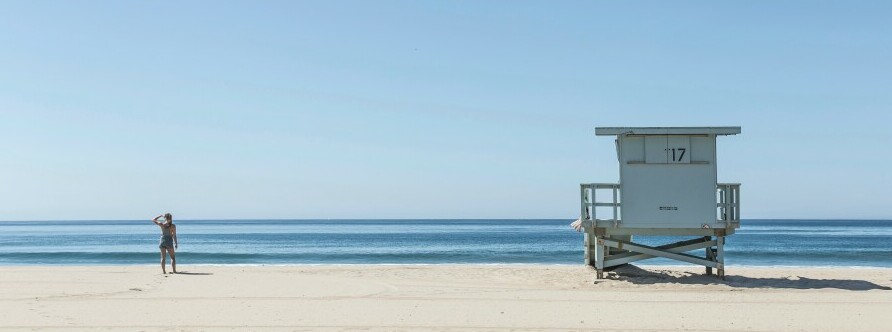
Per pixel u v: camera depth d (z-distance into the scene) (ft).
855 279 71.41
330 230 437.17
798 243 221.46
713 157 61.72
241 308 48.55
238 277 71.77
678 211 61.67
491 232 360.28
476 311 47.19
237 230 446.60
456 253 151.74
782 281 65.57
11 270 79.00
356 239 263.29
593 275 71.51
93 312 46.39
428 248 185.26
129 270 80.64
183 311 46.98
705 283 63.57
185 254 141.18
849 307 48.96
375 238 273.54
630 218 62.03
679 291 58.49
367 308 48.65
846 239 256.93
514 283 65.92
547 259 129.80
